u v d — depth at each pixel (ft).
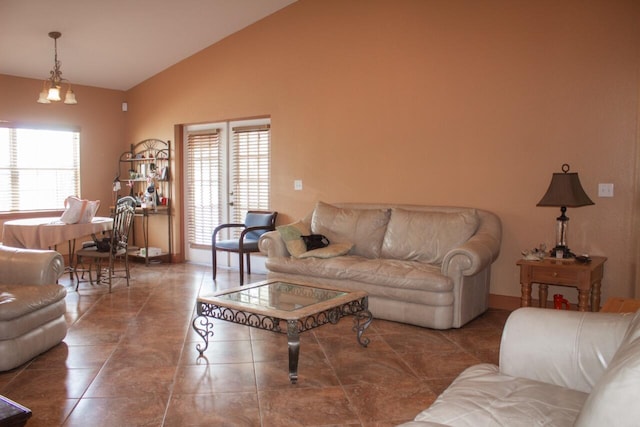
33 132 21.22
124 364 10.08
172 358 10.43
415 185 15.67
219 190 21.26
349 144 16.99
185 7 17.02
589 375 5.53
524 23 13.61
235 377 9.43
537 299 13.93
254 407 8.21
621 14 12.31
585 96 12.86
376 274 12.87
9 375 9.47
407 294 12.48
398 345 11.23
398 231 14.52
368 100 16.47
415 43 15.44
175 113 21.95
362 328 11.12
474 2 14.35
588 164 12.91
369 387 9.00
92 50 19.30
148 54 20.42
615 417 3.35
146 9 16.71
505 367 6.06
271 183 19.11
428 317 12.26
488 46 14.20
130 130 23.97
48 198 21.75
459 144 14.82
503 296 14.34
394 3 15.78
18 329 9.66
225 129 20.84
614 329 5.53
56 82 16.88
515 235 14.05
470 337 11.76
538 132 13.57
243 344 11.32
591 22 12.69
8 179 20.52
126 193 24.04
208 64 20.59
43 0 15.33
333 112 17.29
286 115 18.49
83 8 16.08
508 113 13.98
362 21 16.46
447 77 14.92
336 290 11.11
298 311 9.26
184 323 12.94
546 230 13.60
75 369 9.80
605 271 12.78
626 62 12.30
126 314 13.80
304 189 18.20
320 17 17.38
